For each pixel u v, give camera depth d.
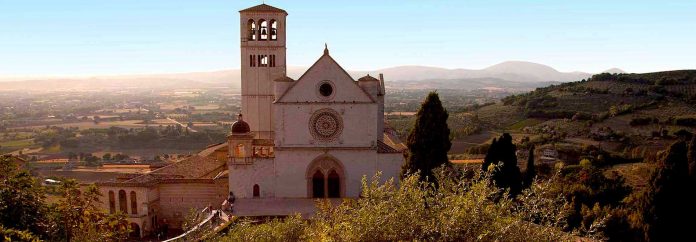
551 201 23.64
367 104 62.00
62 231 29.38
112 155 185.75
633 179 94.81
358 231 22.55
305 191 63.12
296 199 62.62
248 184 63.06
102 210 31.89
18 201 28.83
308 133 62.44
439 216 22.17
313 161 62.78
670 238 50.81
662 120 143.00
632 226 54.31
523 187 60.16
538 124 167.25
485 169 60.47
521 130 163.62
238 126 63.44
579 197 72.19
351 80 61.81
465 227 21.58
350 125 62.38
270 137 74.88
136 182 61.72
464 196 23.62
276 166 62.72
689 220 50.66
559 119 168.12
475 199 22.84
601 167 111.31
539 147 131.12
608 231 54.84
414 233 22.23
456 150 138.38
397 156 63.00
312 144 62.62
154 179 64.06
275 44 73.69
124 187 61.41
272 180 63.16
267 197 63.16
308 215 55.44
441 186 24.64
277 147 62.47
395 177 63.12
